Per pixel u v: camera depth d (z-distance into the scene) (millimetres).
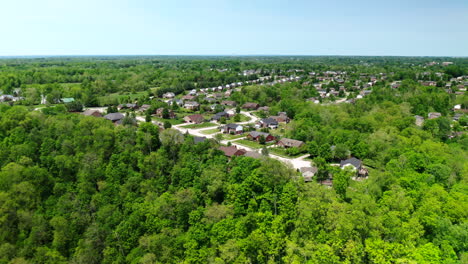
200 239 52250
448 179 68562
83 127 87500
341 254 45062
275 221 52188
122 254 54438
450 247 45594
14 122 86375
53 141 81438
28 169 67312
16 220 60375
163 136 85312
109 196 66000
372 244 43625
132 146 82125
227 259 47156
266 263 48656
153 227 56969
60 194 68312
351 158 86625
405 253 43312
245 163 71562
